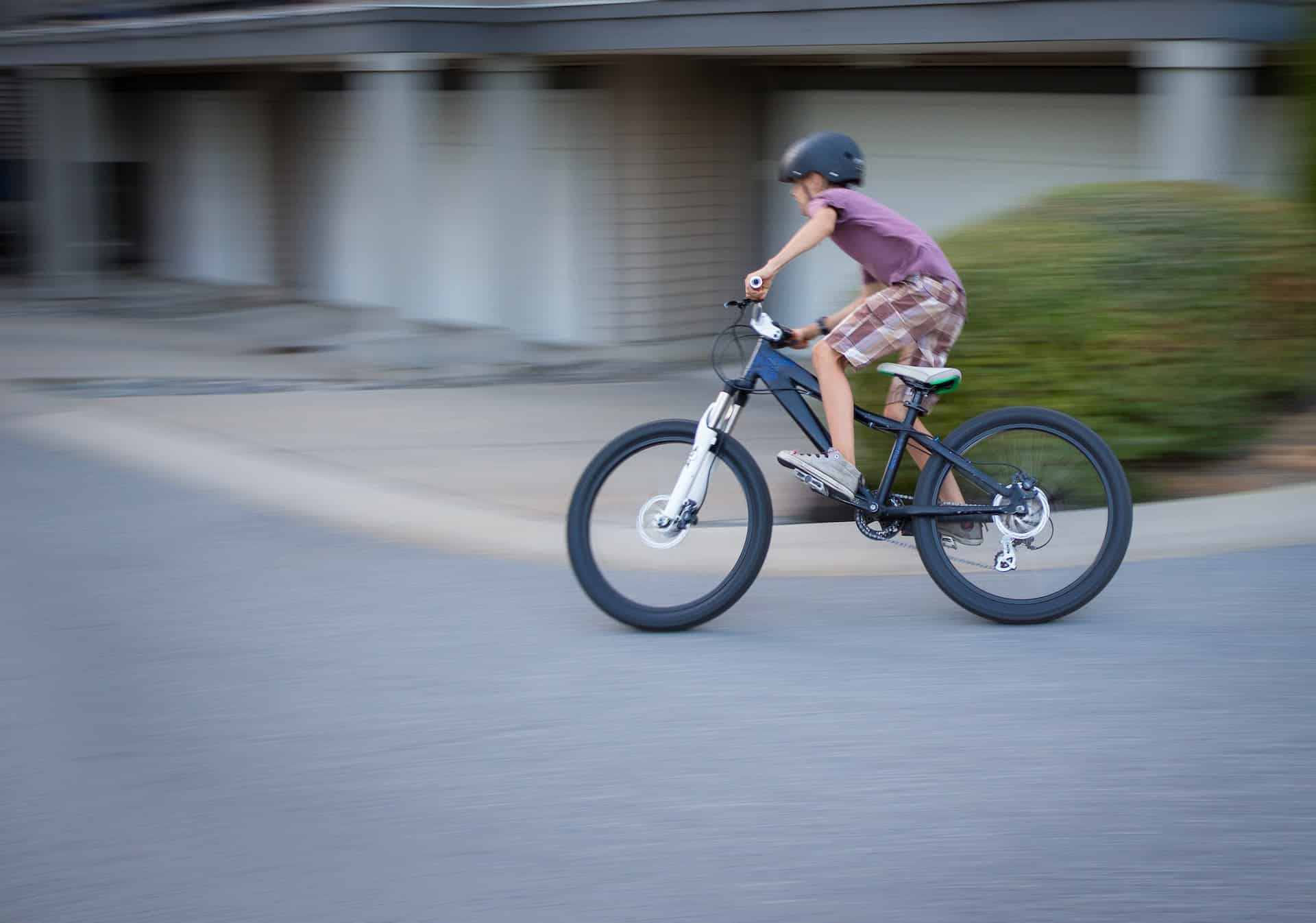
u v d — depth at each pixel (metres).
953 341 5.18
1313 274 6.83
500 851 3.45
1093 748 3.95
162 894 3.27
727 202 14.01
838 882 3.28
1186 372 6.55
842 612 5.19
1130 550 5.76
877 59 12.23
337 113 16.88
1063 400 6.54
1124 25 8.73
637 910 3.17
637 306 13.77
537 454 8.43
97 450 8.41
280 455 8.27
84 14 17.05
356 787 3.81
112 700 4.45
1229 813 3.57
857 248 5.12
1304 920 3.08
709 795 3.72
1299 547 5.78
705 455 4.96
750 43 10.86
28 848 3.48
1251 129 9.38
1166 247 6.54
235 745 4.09
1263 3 8.52
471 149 15.03
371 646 4.92
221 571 5.88
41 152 18.70
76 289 18.34
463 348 13.39
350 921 3.14
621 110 13.37
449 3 12.58
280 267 18.28
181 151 19.75
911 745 4.00
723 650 4.80
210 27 14.38
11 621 5.27
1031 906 3.16
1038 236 6.62
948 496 5.03
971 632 4.92
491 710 4.32
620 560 5.01
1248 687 4.35
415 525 6.62
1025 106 11.40
